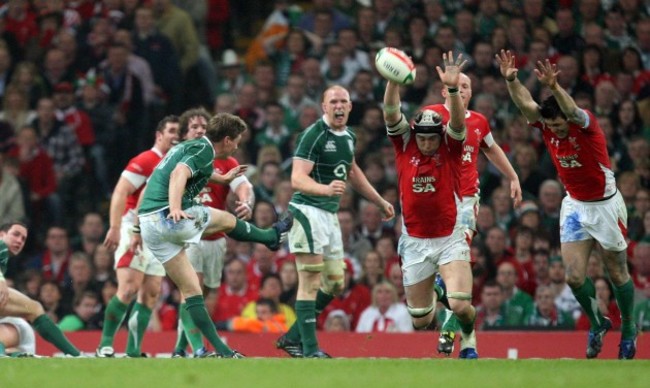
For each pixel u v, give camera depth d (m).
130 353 43.78
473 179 40.41
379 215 58.97
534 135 63.22
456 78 35.03
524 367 30.44
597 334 40.03
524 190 61.19
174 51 67.12
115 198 42.84
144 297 43.75
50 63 66.56
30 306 42.78
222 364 31.05
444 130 36.03
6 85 67.31
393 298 54.25
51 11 68.19
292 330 42.44
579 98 65.25
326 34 69.25
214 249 43.34
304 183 39.59
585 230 39.34
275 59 68.62
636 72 67.00
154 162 43.28
